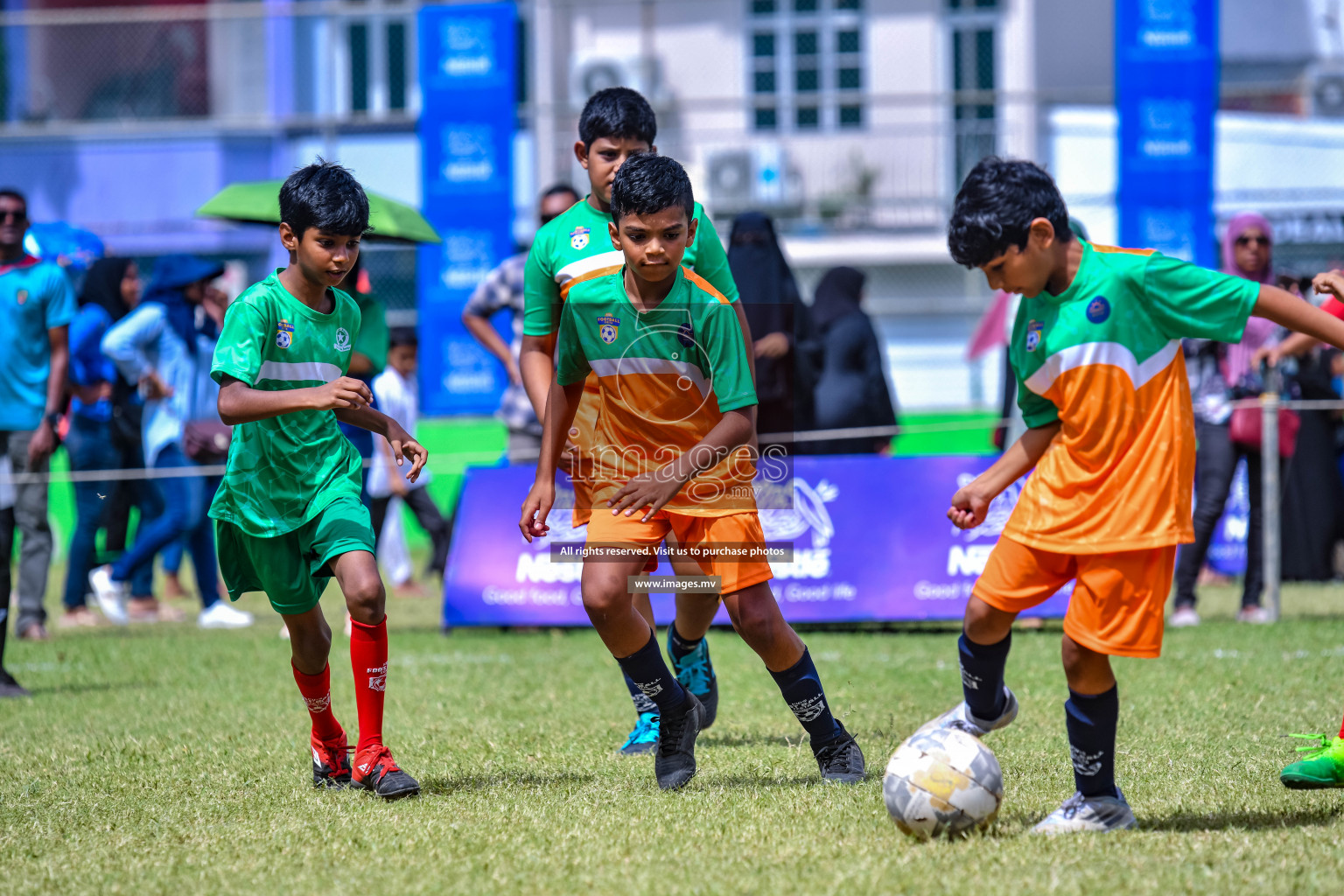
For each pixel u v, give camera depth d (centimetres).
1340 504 2817
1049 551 920
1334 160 4569
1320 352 2769
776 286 2284
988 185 901
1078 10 5594
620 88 1260
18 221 1998
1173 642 1958
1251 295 896
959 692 1588
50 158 4491
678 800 1045
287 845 933
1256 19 5397
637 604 1298
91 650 2153
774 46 5522
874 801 1030
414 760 1252
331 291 1166
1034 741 1266
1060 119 4522
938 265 4841
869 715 1441
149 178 4500
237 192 2280
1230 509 2991
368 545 1106
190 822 1014
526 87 5178
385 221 2078
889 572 2234
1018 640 2045
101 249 2878
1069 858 845
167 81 4881
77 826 1009
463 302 3325
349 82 4800
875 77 5500
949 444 4197
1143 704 1461
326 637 1155
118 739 1391
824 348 2789
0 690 1725
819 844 901
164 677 1870
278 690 1731
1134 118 3275
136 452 2600
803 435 2314
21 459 2169
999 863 840
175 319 2486
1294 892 760
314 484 1124
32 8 5553
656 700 1097
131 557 2520
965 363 4719
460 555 2309
